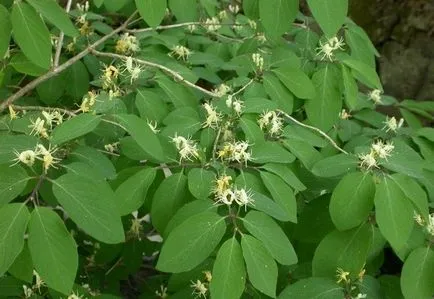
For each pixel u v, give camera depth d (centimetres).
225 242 36
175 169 46
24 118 46
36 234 33
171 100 53
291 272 50
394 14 97
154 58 61
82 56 57
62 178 36
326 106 52
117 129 49
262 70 55
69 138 38
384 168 42
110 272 71
